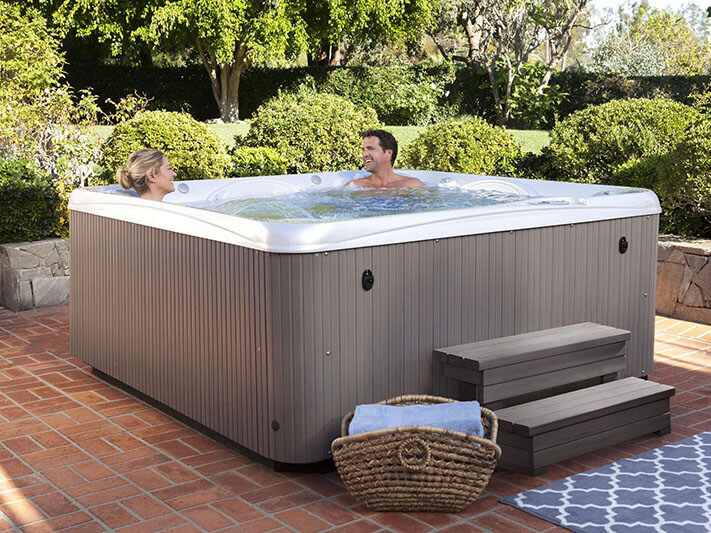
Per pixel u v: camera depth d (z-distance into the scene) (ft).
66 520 8.27
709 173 16.26
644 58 68.08
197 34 52.24
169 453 10.11
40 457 9.96
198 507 8.57
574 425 9.52
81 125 22.67
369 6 52.95
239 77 56.65
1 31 28.09
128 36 52.44
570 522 8.14
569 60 87.04
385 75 57.67
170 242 10.76
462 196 15.47
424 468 8.13
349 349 9.36
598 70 68.23
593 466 9.66
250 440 9.68
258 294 9.19
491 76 57.31
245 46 53.26
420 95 57.16
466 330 10.48
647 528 7.99
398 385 9.89
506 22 56.70
